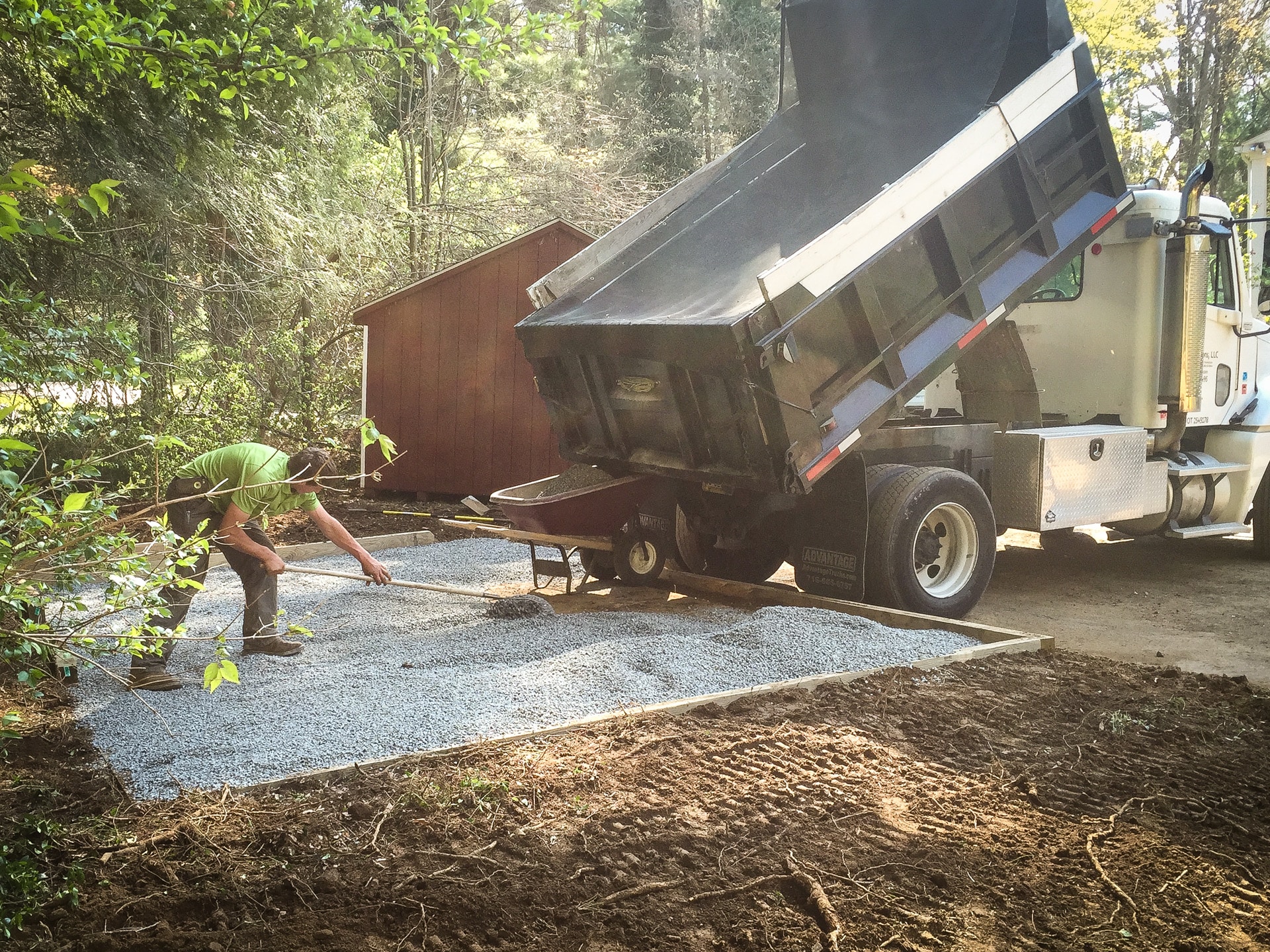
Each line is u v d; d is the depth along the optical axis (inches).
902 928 114.1
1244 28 925.8
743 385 213.5
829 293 216.8
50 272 390.9
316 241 507.2
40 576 137.7
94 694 191.0
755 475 227.8
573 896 119.3
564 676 193.0
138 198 402.3
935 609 259.3
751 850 130.4
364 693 187.0
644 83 1229.7
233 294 482.3
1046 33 257.0
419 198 778.8
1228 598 300.5
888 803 144.3
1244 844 136.3
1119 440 300.2
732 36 1229.7
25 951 105.8
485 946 109.7
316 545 343.6
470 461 466.3
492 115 890.1
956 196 238.1
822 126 288.2
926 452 274.8
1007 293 258.1
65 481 130.2
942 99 262.7
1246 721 183.9
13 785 147.8
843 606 251.9
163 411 427.2
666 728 168.4
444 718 170.9
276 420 504.7
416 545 367.2
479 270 459.5
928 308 242.8
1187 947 111.7
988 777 154.9
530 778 148.3
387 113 791.1
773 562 300.2
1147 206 308.2
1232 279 341.1
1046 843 134.7
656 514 278.4
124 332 179.6
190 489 205.6
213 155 421.7
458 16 217.9
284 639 219.6
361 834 133.0
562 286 270.4
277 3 222.4
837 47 286.7
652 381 242.8
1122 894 121.6
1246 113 1056.8
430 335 471.2
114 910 114.2
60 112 370.3
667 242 281.0
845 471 252.5
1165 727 178.4
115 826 135.0
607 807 140.8
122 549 131.0
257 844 129.5
